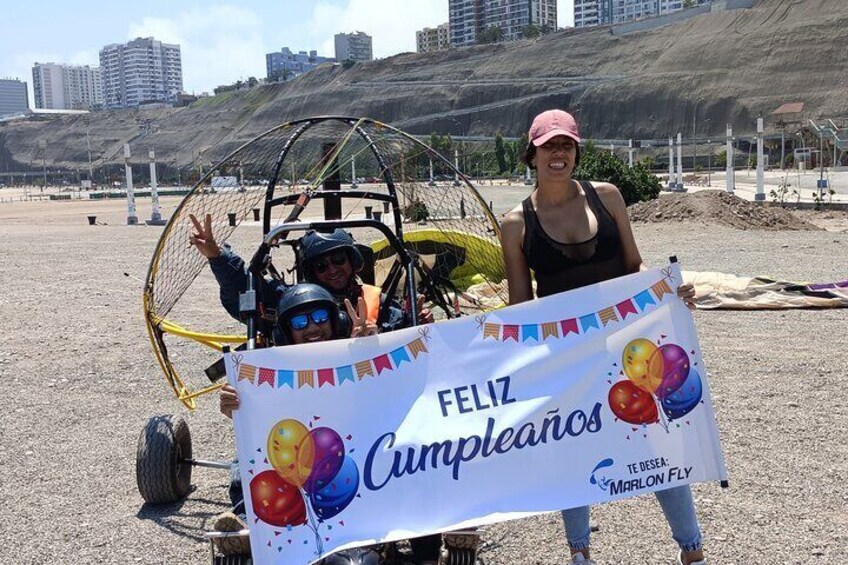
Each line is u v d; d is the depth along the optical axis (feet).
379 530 12.08
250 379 12.12
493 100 595.47
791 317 38.86
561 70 589.73
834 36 488.02
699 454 12.94
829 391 26.66
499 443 12.64
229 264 16.76
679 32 570.05
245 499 11.96
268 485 11.98
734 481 19.42
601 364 12.98
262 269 16.34
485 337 12.91
